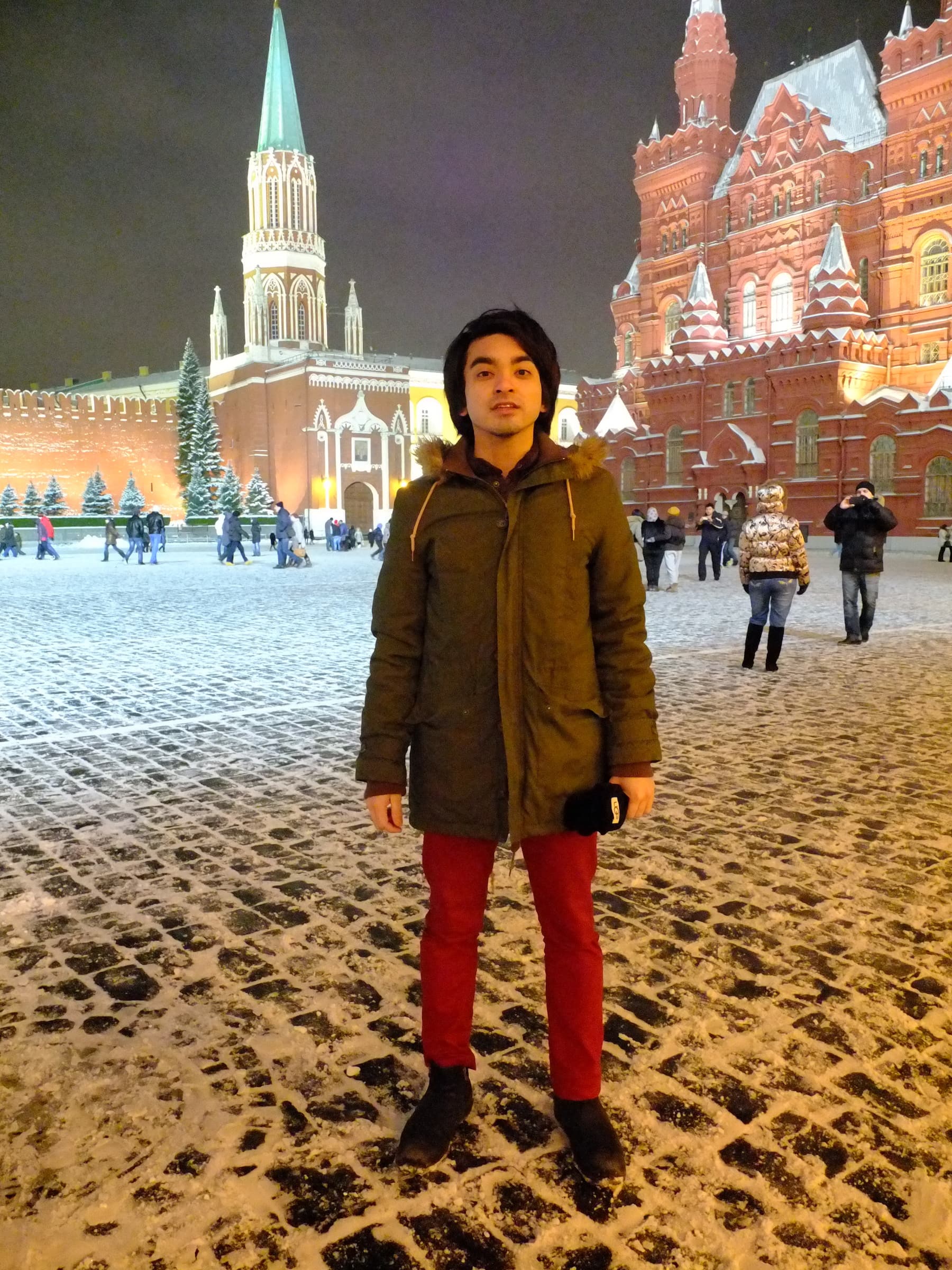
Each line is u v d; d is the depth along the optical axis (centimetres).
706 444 5003
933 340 4506
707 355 4972
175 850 480
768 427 4666
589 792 233
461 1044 260
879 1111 270
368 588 2059
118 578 2391
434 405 6962
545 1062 295
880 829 511
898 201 4647
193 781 604
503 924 392
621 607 243
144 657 1101
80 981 345
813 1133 260
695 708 820
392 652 248
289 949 371
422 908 411
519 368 233
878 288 4750
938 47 4525
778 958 364
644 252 5991
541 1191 238
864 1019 319
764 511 989
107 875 446
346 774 620
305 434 6519
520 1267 213
